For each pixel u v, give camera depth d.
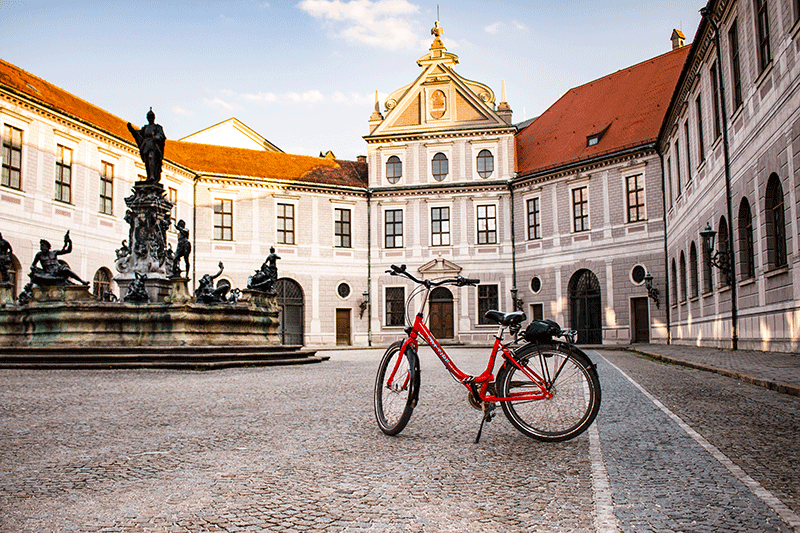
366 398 10.25
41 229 29.12
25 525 3.91
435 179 44.31
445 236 44.12
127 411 8.68
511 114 44.34
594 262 38.44
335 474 5.12
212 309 19.33
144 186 21.47
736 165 20.06
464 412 8.36
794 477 4.88
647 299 35.97
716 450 5.84
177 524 3.93
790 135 15.27
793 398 9.31
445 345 40.94
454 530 3.77
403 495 4.50
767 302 17.47
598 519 3.91
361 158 48.75
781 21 15.71
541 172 41.25
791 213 15.43
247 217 41.97
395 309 44.31
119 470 5.30
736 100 20.33
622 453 5.75
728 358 16.69
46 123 29.66
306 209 43.47
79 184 31.50
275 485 4.81
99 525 3.91
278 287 42.50
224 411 8.71
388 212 44.97
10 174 27.86
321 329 43.03
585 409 6.14
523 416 6.34
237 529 3.84
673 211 32.44
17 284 27.91
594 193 38.69
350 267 44.19
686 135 28.97
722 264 21.70
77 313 18.27
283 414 8.43
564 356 6.23
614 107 41.53
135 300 19.84
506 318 6.43
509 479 4.89
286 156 45.75
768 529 3.71
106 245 33.12
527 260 42.31
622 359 21.50
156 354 17.27
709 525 3.79
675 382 12.35
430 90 44.81
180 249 21.92
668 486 4.63
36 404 9.34
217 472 5.22
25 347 17.62
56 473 5.20
